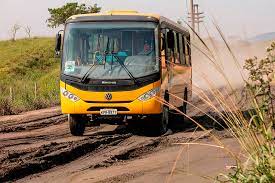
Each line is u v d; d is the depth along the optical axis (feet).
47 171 34.55
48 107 104.88
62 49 53.31
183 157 37.88
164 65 53.16
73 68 52.54
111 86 51.47
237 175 18.53
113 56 52.13
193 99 98.22
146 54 52.01
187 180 29.50
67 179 31.40
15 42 316.81
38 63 272.31
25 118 77.46
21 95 119.65
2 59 279.08
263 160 17.83
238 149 39.50
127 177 31.22
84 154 41.32
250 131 18.21
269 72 18.69
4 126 64.90
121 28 52.65
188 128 58.59
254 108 18.43
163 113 53.42
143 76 51.39
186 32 69.97
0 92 121.29
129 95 51.29
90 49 52.80
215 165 33.81
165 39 53.67
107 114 51.57
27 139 51.42
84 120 53.83
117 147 44.16
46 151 40.63
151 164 35.70
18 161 36.78
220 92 18.98
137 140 48.32
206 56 18.57
